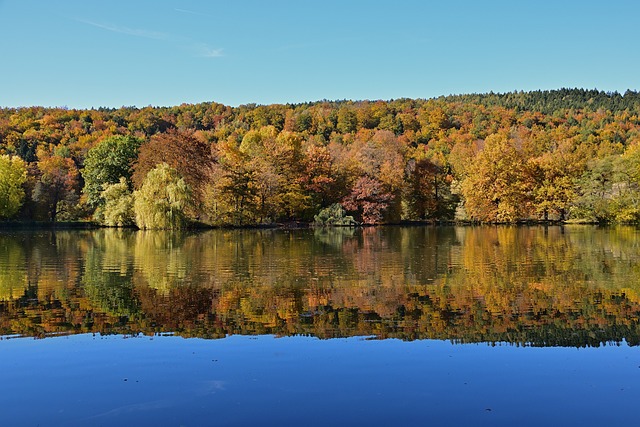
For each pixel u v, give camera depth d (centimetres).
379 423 929
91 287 2153
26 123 11431
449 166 9712
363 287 2145
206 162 6906
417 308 1762
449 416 955
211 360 1241
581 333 1461
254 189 6988
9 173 7062
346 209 7688
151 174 6097
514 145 8156
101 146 7831
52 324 1565
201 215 6606
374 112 14225
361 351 1304
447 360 1237
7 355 1284
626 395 1043
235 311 1727
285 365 1206
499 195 7631
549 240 4481
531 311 1711
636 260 2989
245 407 991
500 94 18175
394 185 7881
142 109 15550
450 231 6059
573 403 1007
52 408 993
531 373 1156
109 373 1163
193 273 2534
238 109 16188
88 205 7750
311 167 7975
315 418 947
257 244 4175
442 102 15562
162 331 1491
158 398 1032
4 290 2083
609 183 7119
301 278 2377
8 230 6306
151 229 6150
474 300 1883
